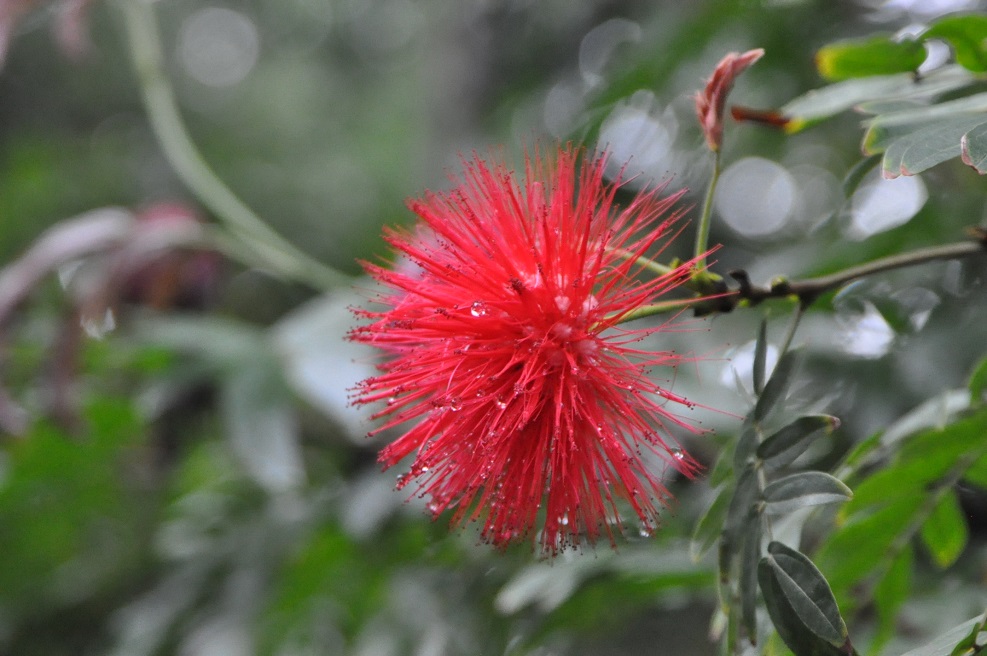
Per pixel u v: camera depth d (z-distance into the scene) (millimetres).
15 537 685
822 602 390
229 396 543
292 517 596
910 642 479
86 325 602
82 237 608
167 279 650
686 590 503
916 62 437
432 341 424
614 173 649
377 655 542
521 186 431
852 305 534
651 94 671
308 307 596
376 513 538
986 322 514
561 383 415
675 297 440
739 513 407
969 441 434
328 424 637
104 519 698
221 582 605
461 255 426
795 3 554
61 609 721
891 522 444
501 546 422
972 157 389
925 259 421
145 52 643
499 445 417
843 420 524
